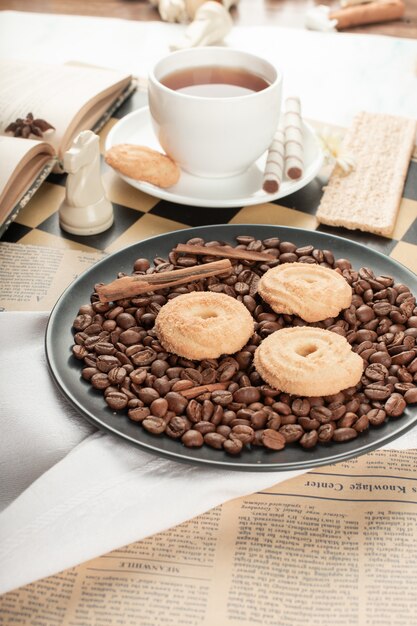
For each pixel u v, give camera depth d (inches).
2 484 18.6
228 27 36.4
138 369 19.4
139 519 17.4
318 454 17.7
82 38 37.1
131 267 22.4
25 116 27.2
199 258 22.7
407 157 27.8
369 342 20.2
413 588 16.8
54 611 16.5
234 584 16.9
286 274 21.6
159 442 18.0
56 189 26.7
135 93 31.5
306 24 39.4
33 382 19.9
